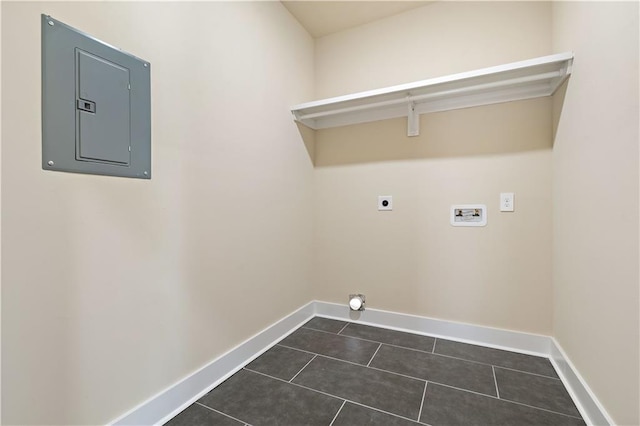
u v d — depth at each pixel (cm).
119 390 110
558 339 166
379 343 197
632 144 93
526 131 183
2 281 82
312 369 165
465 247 200
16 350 85
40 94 88
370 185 231
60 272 94
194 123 141
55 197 92
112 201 108
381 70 227
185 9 137
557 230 167
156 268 124
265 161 192
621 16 99
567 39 150
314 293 253
